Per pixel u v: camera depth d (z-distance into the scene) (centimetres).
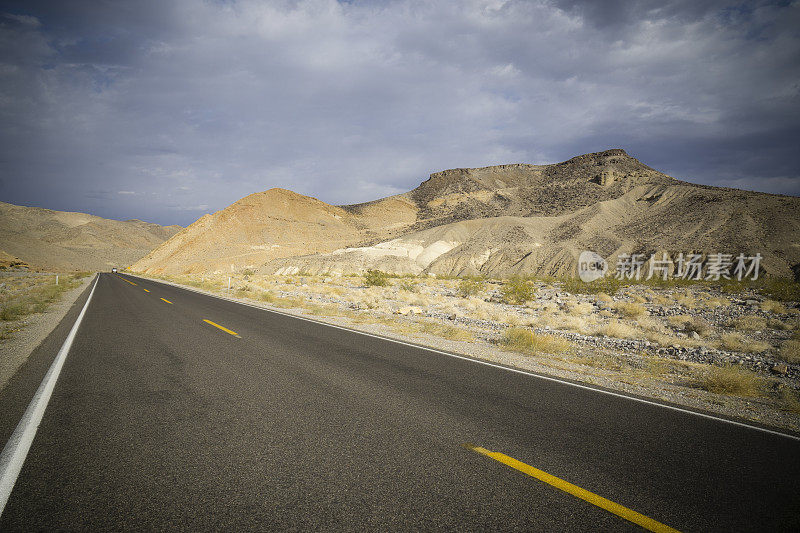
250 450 362
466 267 8481
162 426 416
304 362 709
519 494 299
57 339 918
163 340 907
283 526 255
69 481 306
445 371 671
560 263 7162
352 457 352
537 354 880
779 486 322
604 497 297
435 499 289
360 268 8812
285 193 19112
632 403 534
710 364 862
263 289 2831
